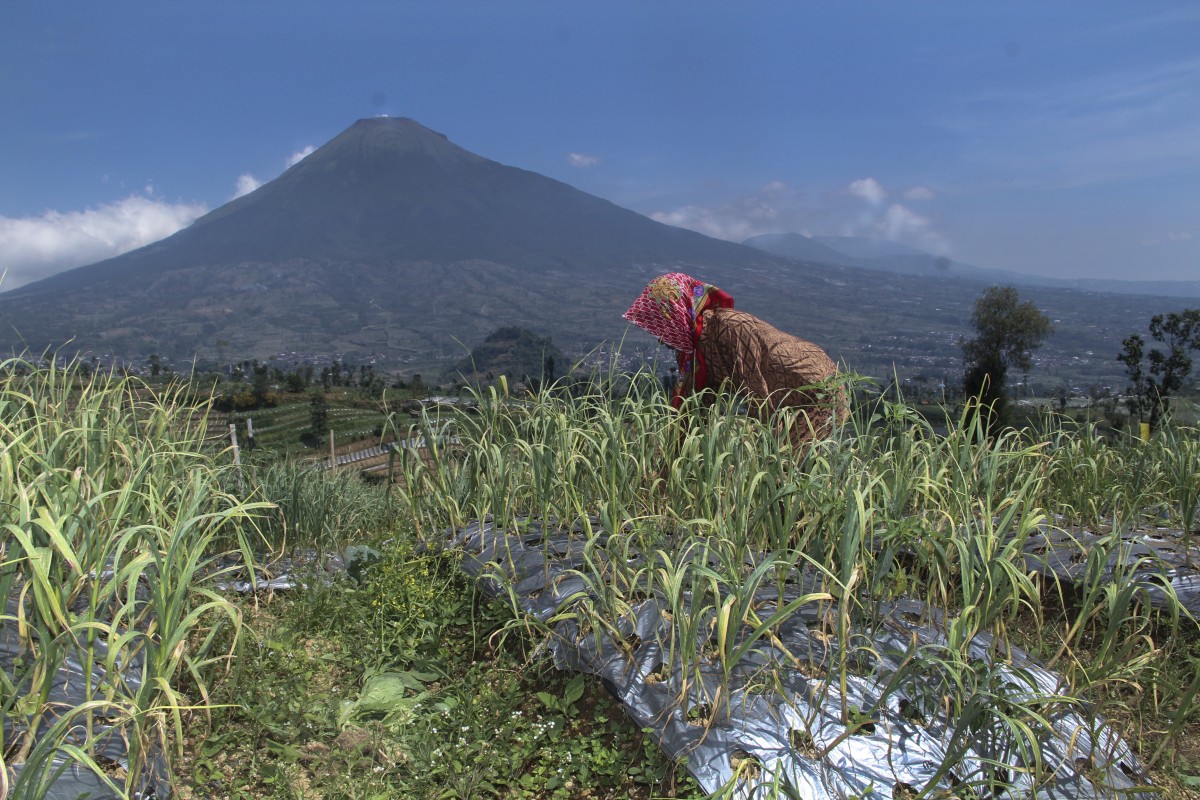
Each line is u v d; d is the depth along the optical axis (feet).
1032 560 12.22
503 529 12.90
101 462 11.09
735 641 8.90
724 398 14.75
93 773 7.04
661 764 8.23
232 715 9.12
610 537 10.61
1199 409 16.67
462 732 9.14
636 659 9.41
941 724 8.35
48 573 7.57
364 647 11.05
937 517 11.26
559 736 9.18
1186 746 9.02
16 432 10.78
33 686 7.24
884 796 7.46
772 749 7.81
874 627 9.75
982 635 10.38
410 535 14.79
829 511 10.33
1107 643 8.70
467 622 12.15
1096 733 8.00
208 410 14.19
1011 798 7.48
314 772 8.45
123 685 7.84
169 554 7.88
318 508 16.33
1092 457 14.75
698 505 12.10
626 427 13.47
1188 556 12.15
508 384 14.53
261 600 12.89
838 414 14.40
